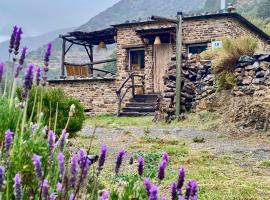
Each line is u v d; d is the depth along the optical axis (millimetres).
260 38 29297
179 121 16797
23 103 3752
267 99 13484
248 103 14133
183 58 18703
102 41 30016
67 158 3436
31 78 3203
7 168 2754
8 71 3912
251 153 9891
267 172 7797
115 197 3225
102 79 26531
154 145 11047
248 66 14820
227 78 15555
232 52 15727
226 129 13812
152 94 24375
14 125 3688
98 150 9844
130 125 17141
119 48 27047
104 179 6398
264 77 14078
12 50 3365
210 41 24078
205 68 17469
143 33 25234
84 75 30359
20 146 3061
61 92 9633
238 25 24891
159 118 17766
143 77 25969
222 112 15289
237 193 6141
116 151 10070
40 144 3182
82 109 9820
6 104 3928
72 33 28766
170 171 7625
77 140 11812
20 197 2254
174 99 17750
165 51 25562
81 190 2793
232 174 7570
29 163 2934
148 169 7492
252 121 13508
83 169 2619
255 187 6531
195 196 2627
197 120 16062
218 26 23891
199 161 8750
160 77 25625
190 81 18031
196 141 11914
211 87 16578
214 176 7312
